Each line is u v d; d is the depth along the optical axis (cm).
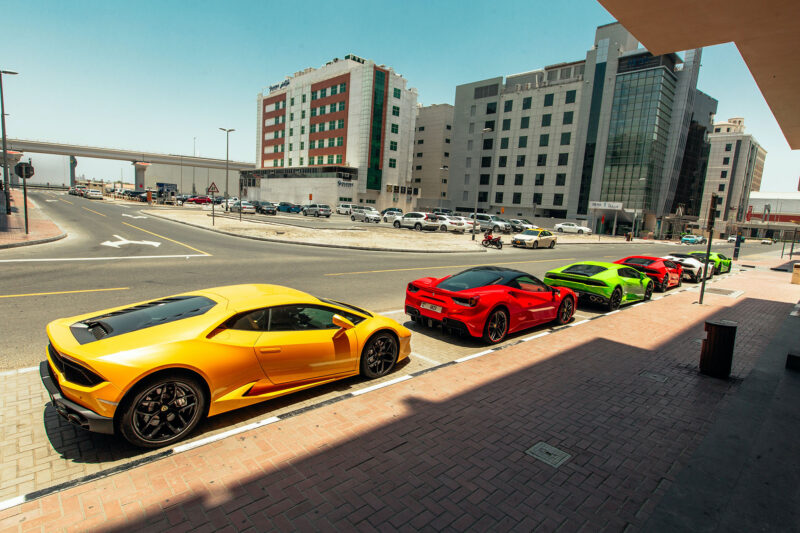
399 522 297
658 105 5859
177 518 293
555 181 6750
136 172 10994
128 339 378
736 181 9481
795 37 461
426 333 793
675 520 281
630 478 363
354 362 529
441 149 8562
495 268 851
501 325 748
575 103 6525
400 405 482
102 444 386
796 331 751
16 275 1098
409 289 802
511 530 294
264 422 434
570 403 508
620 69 6144
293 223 3738
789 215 9262
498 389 540
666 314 1041
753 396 495
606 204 6119
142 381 363
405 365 622
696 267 1664
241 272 1314
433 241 2978
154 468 351
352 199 7006
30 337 645
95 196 6444
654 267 1391
